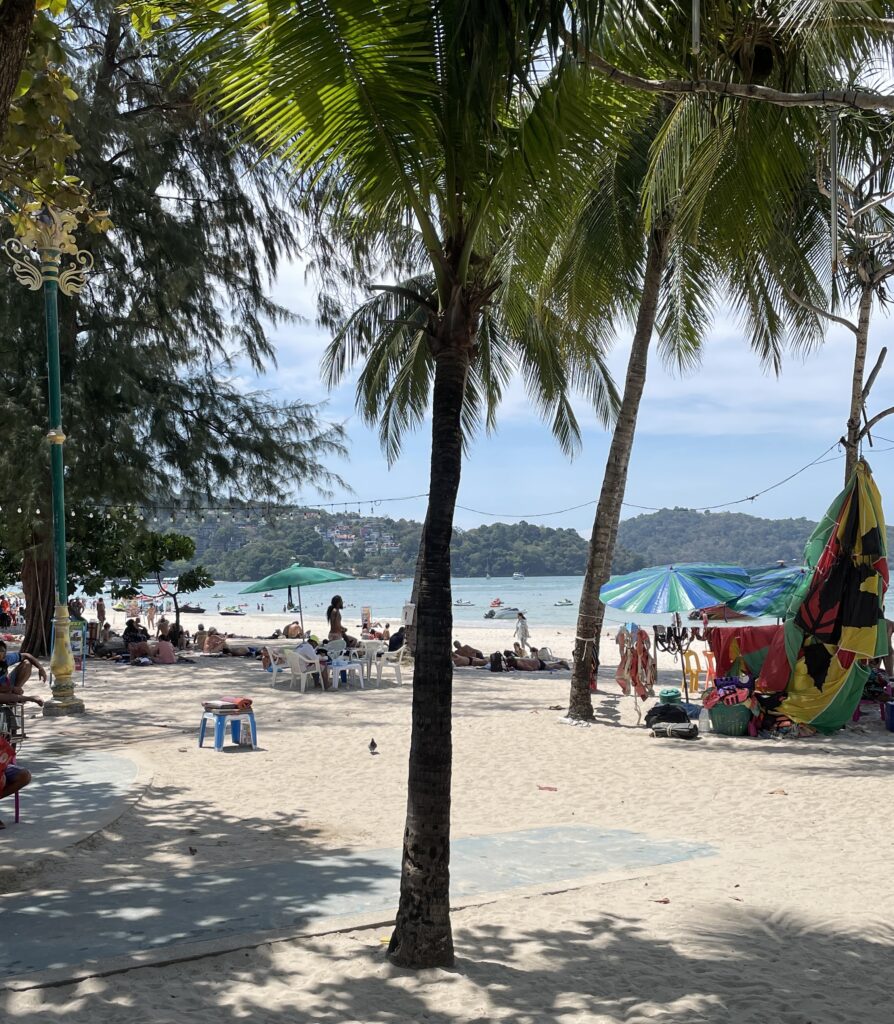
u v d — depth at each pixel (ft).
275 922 17.84
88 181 67.46
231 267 77.46
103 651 80.53
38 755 36.22
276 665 61.82
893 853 24.73
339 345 80.48
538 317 50.57
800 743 42.42
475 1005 14.51
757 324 56.90
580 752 40.19
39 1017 13.55
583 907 19.56
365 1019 13.96
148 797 30.37
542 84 16.88
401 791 31.81
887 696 50.83
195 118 69.97
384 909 18.70
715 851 24.62
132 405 71.61
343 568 519.19
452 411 16.60
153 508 74.84
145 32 18.66
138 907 18.69
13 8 14.08
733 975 15.94
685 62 19.04
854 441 47.96
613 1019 14.07
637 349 49.06
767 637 48.06
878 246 48.16
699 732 44.93
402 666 75.00
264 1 15.79
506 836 26.04
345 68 15.99
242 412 76.64
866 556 43.96
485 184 16.76
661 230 46.62
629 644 53.26
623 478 49.19
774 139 24.11
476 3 15.10
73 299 69.41
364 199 18.17
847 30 21.80
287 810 28.94
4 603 128.36
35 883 20.83
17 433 65.31
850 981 15.78
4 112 14.29
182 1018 13.71
